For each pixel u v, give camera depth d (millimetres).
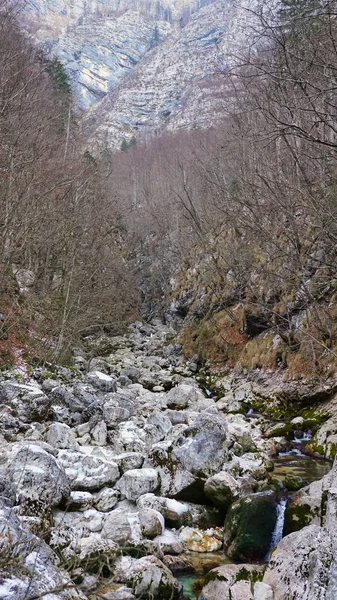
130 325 25641
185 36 104938
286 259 12758
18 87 16641
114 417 8297
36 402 8141
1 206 13305
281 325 12969
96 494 5793
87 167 19594
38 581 3523
